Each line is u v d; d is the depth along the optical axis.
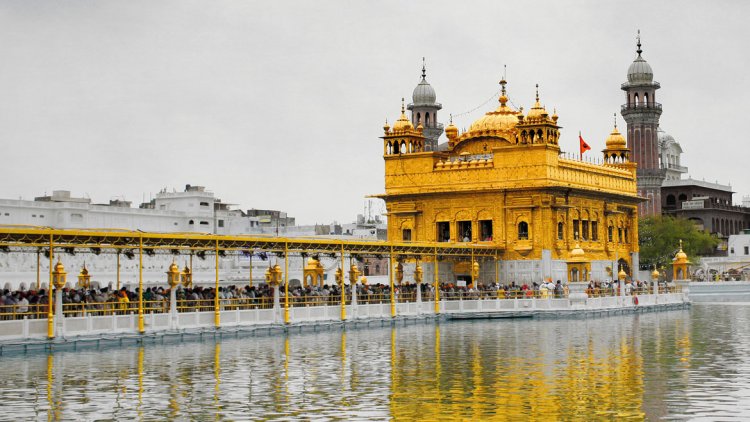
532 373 44.25
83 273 68.62
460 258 95.88
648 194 156.00
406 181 100.31
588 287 88.69
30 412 34.94
